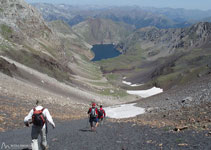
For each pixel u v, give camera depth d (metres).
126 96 141.62
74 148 10.80
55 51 161.75
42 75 88.31
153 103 47.84
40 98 44.75
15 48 102.75
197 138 10.75
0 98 30.45
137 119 25.78
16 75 67.25
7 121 19.39
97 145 11.43
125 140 12.48
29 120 10.04
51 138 13.69
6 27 114.94
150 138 12.37
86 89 128.62
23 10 152.00
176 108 30.02
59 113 33.09
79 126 20.80
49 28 178.25
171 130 14.06
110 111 47.53
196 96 33.81
